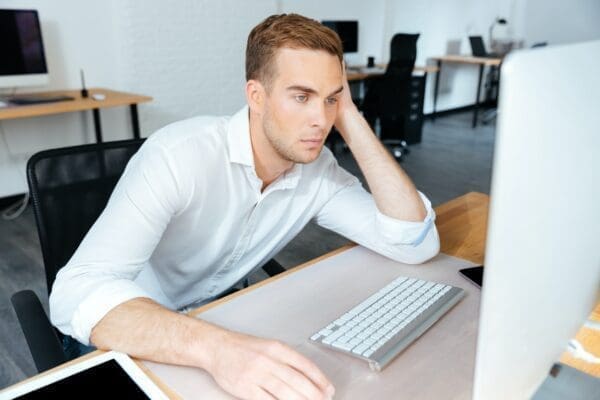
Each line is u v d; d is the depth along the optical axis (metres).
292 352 0.66
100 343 0.74
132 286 0.81
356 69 5.29
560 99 0.39
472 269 1.00
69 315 0.80
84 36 3.62
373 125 4.97
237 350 0.67
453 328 0.81
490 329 0.42
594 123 0.45
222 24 4.28
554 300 0.50
